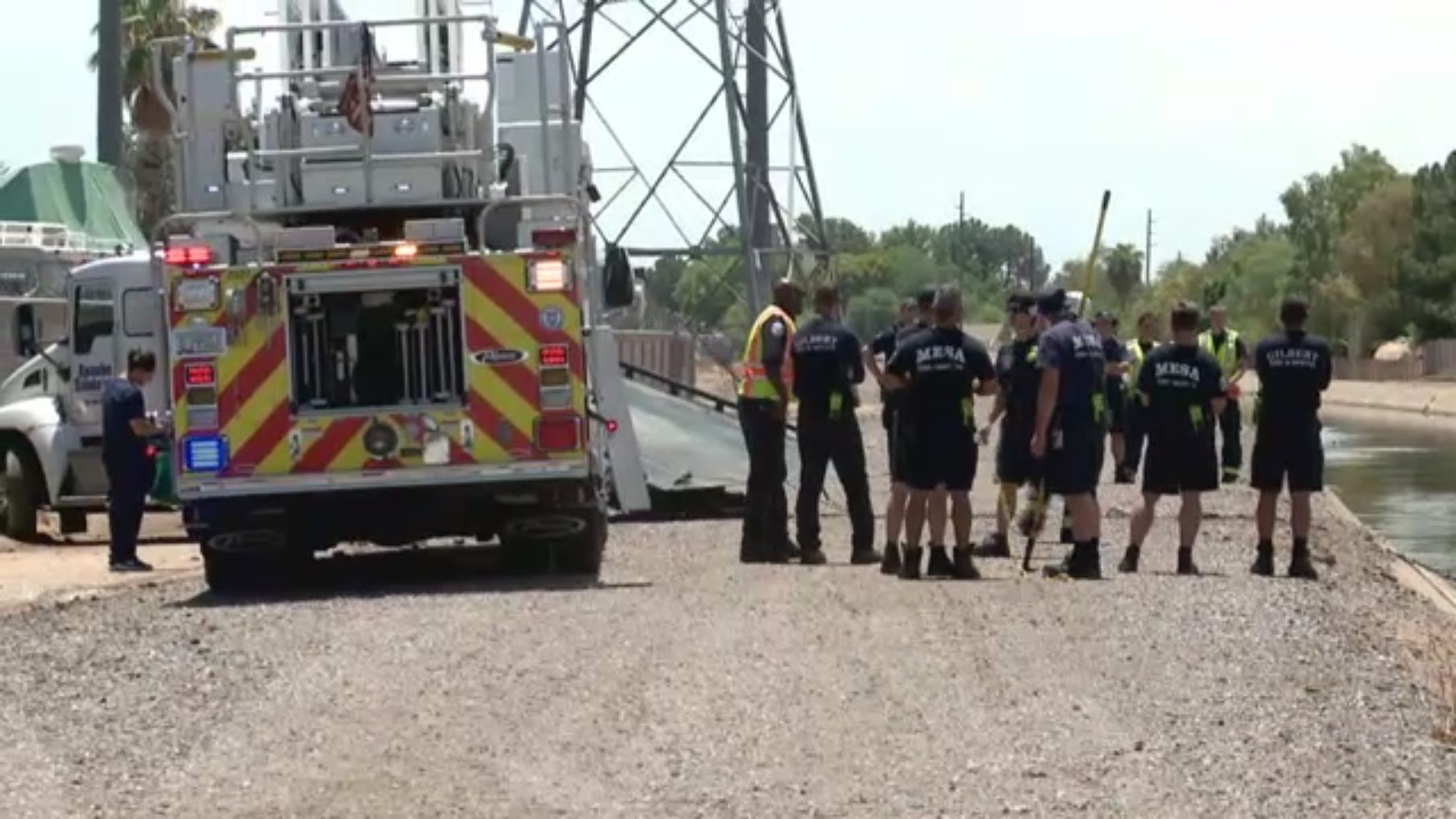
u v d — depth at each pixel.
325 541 65.62
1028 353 71.19
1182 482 66.06
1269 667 47.59
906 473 63.75
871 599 58.19
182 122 69.19
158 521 104.38
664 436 96.69
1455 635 59.81
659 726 40.84
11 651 51.94
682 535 83.88
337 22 69.94
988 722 41.25
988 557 71.62
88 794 36.69
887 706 42.69
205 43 69.94
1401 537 110.12
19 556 85.38
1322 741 40.12
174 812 35.28
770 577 64.94
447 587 64.25
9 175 169.25
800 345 69.81
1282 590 61.50
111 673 48.34
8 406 93.19
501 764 38.03
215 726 41.88
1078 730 40.59
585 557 66.69
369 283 62.94
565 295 63.16
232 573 65.56
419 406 63.03
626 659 48.19
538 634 52.12
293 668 47.81
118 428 76.62
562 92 71.31
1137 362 101.62
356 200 68.38
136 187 175.75
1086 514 64.44
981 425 147.12
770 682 45.16
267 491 62.91
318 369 63.22
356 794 36.09
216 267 63.12
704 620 54.38
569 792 36.00
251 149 68.88
